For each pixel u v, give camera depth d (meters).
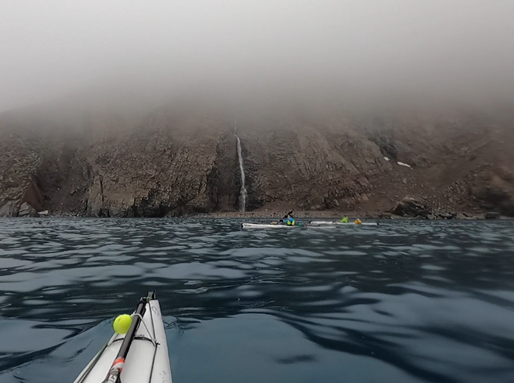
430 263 7.80
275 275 6.41
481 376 2.56
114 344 2.62
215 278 6.14
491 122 46.84
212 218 35.03
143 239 13.24
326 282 5.80
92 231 17.20
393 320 3.88
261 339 3.28
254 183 44.75
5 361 2.80
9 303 4.53
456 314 4.11
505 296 4.92
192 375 2.53
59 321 3.80
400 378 2.52
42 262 7.87
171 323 3.70
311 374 2.57
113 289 5.31
